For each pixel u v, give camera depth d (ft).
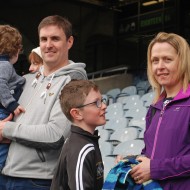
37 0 47.03
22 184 8.09
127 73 44.50
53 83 8.44
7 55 9.00
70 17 49.70
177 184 6.57
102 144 19.07
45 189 8.04
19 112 8.49
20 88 9.12
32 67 10.98
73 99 6.97
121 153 17.51
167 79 7.12
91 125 7.02
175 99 6.89
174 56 7.07
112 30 51.70
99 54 51.11
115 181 6.70
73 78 8.53
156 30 47.70
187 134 6.59
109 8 51.55
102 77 43.96
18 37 9.18
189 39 45.78
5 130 8.09
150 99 27.30
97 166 6.71
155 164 6.57
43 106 8.30
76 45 49.57
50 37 8.49
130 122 22.91
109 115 27.40
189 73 7.05
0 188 8.47
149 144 7.05
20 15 47.39
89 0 50.83
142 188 6.75
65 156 6.75
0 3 46.24
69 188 6.53
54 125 7.89
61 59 8.64
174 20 46.21
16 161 8.11
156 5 47.93
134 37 49.49
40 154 8.02
